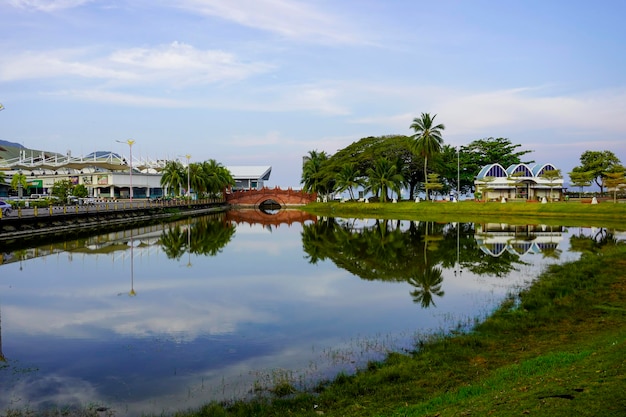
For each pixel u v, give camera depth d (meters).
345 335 18.58
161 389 13.91
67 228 56.62
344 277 30.61
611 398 8.34
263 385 13.97
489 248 41.31
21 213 48.72
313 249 44.72
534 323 17.80
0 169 126.88
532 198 99.12
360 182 111.69
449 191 123.69
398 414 10.52
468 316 20.48
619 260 28.67
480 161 118.69
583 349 13.77
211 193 130.50
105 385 14.25
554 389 9.45
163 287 28.05
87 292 26.80
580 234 50.53
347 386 13.09
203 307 23.38
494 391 10.66
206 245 48.41
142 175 130.12
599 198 100.88
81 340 18.42
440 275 29.92
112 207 70.00
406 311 21.83
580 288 22.75
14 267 34.53
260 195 140.75
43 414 12.46
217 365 15.70
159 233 59.72
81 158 139.88
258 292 26.56
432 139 92.81
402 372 13.70
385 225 68.19
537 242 44.38
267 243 50.12
